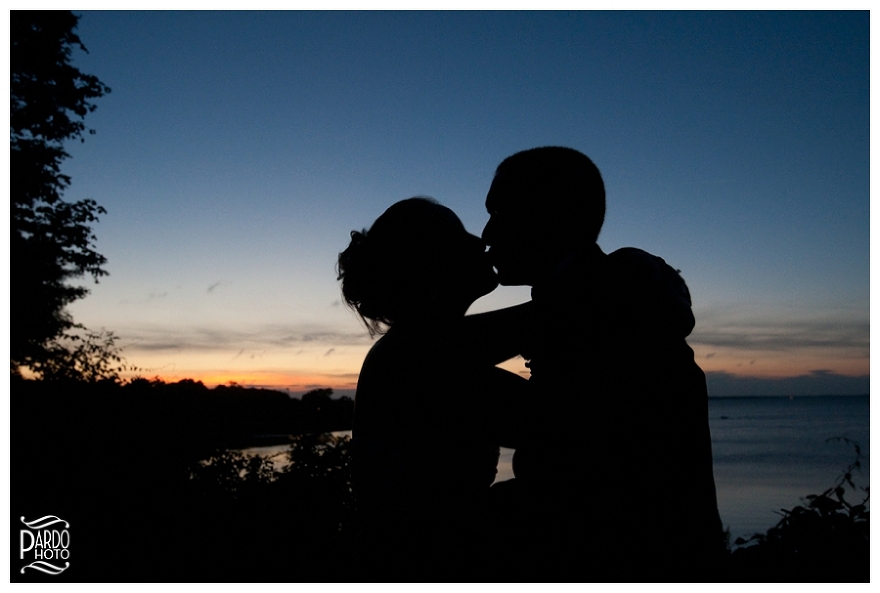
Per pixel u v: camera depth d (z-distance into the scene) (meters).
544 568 1.35
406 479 1.47
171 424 7.07
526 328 1.85
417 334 1.58
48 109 17.38
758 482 25.56
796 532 2.08
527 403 1.38
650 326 1.39
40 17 17.14
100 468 6.28
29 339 15.63
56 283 17.47
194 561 4.61
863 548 2.02
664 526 1.33
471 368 1.47
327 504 4.93
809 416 142.88
